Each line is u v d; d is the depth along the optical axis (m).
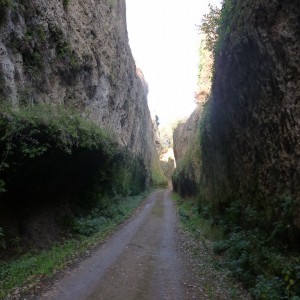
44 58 17.94
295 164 8.84
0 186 11.39
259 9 10.23
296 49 8.73
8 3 13.80
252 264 9.79
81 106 22.75
